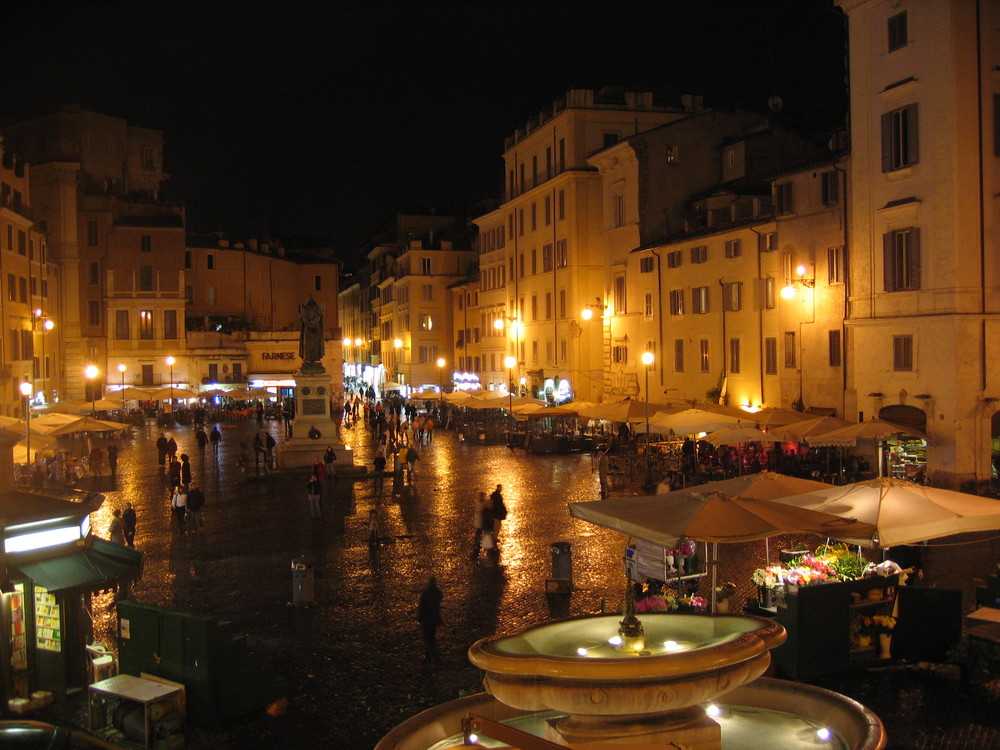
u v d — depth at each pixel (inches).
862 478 1300.4
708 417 1398.9
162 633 563.5
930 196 1312.7
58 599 580.7
